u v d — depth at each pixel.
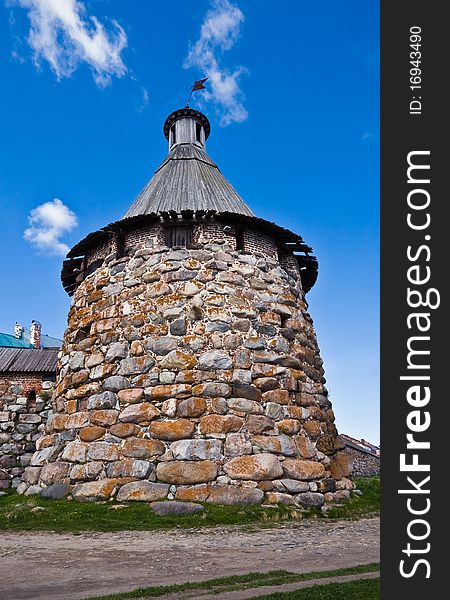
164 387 12.59
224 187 18.47
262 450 11.94
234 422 12.14
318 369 15.59
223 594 4.75
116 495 11.31
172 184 17.75
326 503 11.90
